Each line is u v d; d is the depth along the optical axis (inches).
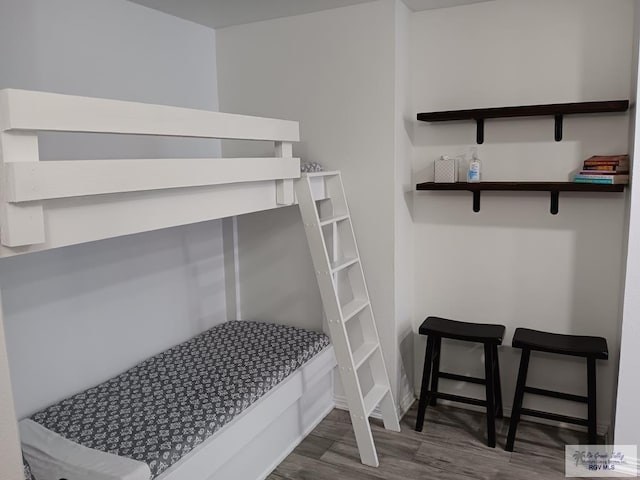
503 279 122.3
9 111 50.8
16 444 49.4
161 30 117.1
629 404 100.1
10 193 51.4
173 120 70.8
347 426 125.3
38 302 92.9
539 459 108.6
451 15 119.3
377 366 120.0
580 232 113.5
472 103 119.9
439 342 125.0
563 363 118.5
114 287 107.7
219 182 79.7
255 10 117.5
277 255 134.4
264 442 105.9
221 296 139.7
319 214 124.7
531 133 115.3
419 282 131.8
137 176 65.3
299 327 134.8
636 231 95.4
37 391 93.5
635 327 97.7
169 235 121.1
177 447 80.5
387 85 115.1
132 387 101.1
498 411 122.5
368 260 123.0
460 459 109.3
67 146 96.1
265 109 130.1
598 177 104.0
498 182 118.4
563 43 110.0
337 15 118.0
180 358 115.1
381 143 117.5
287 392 107.8
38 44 91.1
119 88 107.4
